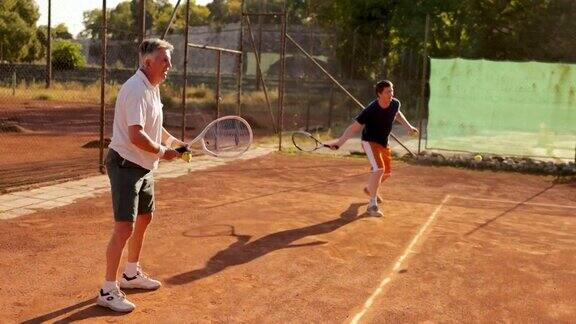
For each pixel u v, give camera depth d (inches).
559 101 521.0
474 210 331.9
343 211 313.7
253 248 238.4
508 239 267.9
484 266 225.6
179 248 234.5
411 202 347.9
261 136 679.1
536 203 360.8
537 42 1280.8
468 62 538.0
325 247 243.3
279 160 507.5
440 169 495.8
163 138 192.1
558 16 1262.3
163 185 370.9
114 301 170.2
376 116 303.0
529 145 532.4
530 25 1275.8
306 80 1069.1
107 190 343.3
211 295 186.1
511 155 537.0
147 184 180.2
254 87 1440.7
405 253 238.8
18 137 626.8
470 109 542.6
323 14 1371.8
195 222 278.2
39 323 160.6
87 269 205.5
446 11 1232.8
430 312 178.4
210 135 668.7
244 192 358.6
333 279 205.2
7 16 1807.3
